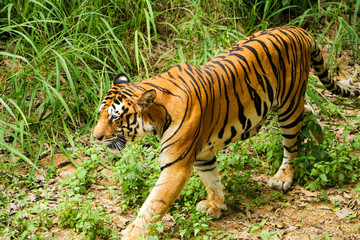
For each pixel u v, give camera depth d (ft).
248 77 24.29
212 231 23.35
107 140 22.02
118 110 21.79
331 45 41.68
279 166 29.37
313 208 26.17
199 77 23.02
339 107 37.29
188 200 26.86
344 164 27.71
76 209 25.35
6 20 37.88
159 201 22.03
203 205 25.70
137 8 39.50
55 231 24.62
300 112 27.30
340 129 34.19
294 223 24.99
